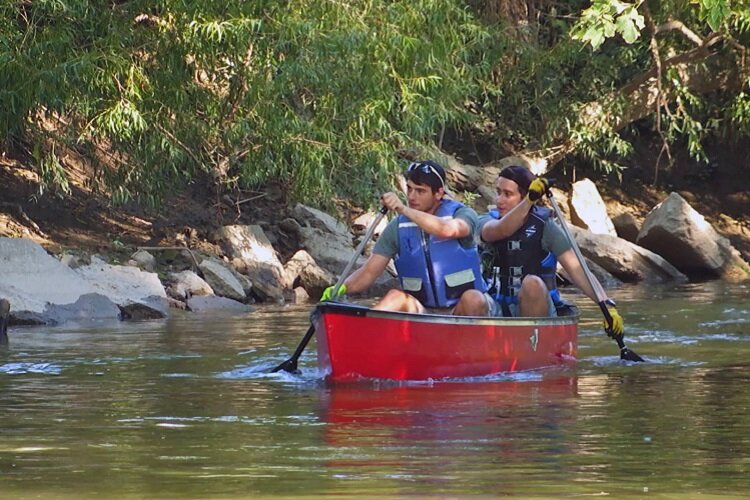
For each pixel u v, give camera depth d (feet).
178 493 50.01
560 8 259.19
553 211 97.30
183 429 65.16
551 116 243.40
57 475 53.78
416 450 58.85
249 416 69.31
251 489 50.62
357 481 51.96
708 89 246.68
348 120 162.30
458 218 89.15
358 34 151.84
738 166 270.05
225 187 197.88
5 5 146.30
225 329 122.11
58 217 176.96
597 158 255.09
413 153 201.05
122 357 97.96
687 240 210.38
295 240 188.85
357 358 82.84
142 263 161.48
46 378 85.92
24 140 174.81
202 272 162.81
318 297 173.17
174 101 154.61
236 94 159.74
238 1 148.77
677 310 142.20
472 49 212.23
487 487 50.78
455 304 89.20
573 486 51.01
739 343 107.24
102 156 177.27
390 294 86.84
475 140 259.60
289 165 173.47
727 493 49.88
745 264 214.48
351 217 205.67
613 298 162.20
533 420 67.56
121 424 66.85
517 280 93.04
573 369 90.12
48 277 137.69
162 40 152.46
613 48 246.27
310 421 67.41
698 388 79.92
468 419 67.87
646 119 273.13
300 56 151.84
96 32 152.15
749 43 239.71
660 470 54.13
